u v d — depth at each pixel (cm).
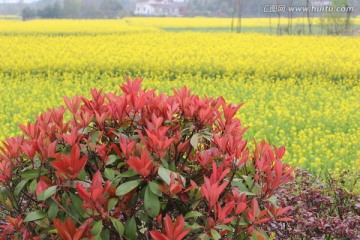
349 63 1948
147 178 295
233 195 312
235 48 2555
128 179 310
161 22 6469
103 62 1989
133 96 335
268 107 1332
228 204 288
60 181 306
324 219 496
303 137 970
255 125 1045
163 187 289
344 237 476
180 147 321
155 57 2136
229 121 350
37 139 325
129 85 377
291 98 1403
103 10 11156
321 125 1082
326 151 895
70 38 3222
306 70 1898
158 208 288
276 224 469
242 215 311
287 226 492
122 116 331
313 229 480
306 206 529
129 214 308
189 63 1947
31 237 314
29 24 5403
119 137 315
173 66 1959
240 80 1683
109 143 332
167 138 307
